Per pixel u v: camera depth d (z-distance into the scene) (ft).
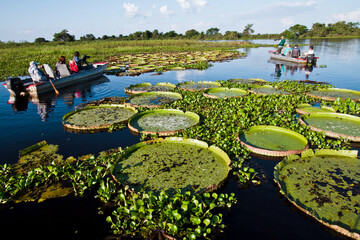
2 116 24.13
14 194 12.39
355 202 10.92
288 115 21.77
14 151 17.04
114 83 40.11
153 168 14.10
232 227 9.96
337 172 13.32
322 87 33.12
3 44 125.39
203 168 14.01
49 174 13.57
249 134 18.71
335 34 200.13
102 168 13.82
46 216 11.01
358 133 18.45
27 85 32.58
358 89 34.01
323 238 9.28
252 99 27.50
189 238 9.28
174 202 10.53
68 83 37.52
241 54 82.38
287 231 9.66
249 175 13.10
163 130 19.44
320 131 18.89
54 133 19.98
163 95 30.76
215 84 37.27
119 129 20.48
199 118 21.53
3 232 10.16
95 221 10.65
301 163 14.29
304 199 11.23
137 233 9.91
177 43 134.31
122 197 11.33
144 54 85.25
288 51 65.10
